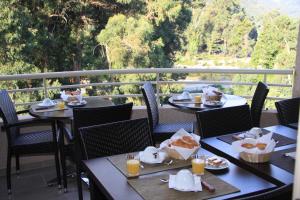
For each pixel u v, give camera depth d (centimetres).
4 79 328
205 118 231
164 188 139
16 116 305
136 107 377
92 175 157
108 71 367
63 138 283
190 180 137
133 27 831
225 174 154
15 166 330
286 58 798
